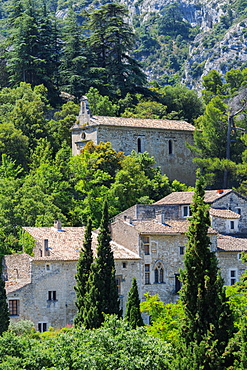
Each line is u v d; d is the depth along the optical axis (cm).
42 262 19500
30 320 18938
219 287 13675
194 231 13912
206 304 13588
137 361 13438
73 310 19750
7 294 18938
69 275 19838
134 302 16962
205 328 13500
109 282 17850
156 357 13612
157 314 17550
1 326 17225
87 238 18400
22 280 19850
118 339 13938
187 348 13525
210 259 13838
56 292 19588
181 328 13738
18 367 13662
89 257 18288
